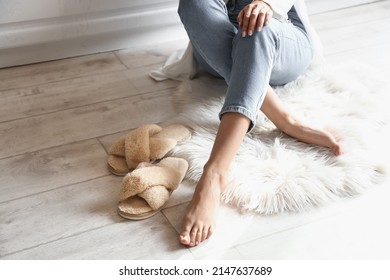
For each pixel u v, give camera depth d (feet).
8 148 5.48
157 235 4.42
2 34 6.70
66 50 7.25
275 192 4.71
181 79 6.69
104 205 4.73
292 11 5.98
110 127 5.82
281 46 5.48
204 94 6.22
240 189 4.72
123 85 6.64
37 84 6.66
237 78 4.68
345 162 5.03
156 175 4.72
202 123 5.67
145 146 5.09
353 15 8.50
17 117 5.99
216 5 5.20
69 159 5.32
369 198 4.79
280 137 5.40
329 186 4.79
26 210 4.66
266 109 5.28
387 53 7.28
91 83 6.68
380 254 4.20
